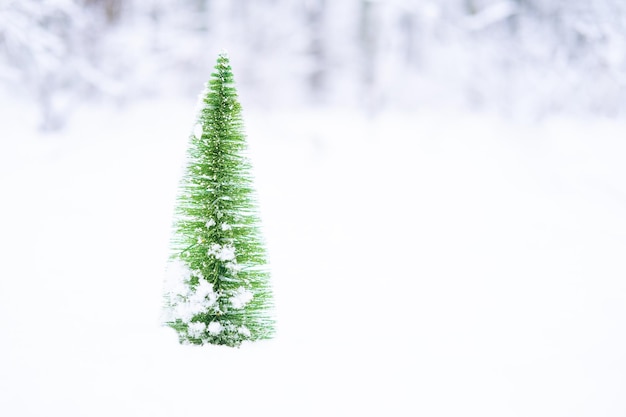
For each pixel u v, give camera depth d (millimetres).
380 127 19578
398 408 3566
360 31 22484
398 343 4711
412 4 20203
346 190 13320
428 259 7977
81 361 4043
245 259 4172
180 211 4129
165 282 4195
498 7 20094
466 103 21031
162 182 12703
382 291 6383
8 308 5234
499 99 20328
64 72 15805
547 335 5023
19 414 3320
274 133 18031
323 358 4285
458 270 7398
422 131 19281
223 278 4156
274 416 3404
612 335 5043
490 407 3621
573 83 19266
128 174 13273
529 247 8805
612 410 3609
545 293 6395
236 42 20328
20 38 13242
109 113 17203
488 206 12211
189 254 4145
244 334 4262
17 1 13117
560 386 3955
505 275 7156
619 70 18594
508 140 18641
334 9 23219
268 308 4293
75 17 15656
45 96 15641
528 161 16703
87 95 17391
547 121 19797
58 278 6344
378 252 8328
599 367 4309
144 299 5609
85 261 7145
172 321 4285
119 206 10664
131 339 4449
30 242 8008
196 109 4133
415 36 21453
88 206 10555
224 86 4098
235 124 4121
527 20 20297
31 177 12656
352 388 3809
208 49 19703
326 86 24828
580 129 19438
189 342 4309
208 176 4094
